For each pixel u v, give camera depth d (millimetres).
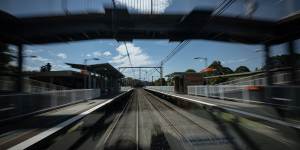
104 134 10164
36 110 13469
